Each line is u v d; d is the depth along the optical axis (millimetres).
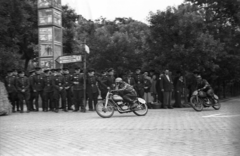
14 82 16562
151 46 20422
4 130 9859
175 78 19828
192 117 12781
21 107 16312
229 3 26703
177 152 6617
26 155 6586
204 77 26125
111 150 6898
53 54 18875
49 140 8109
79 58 16688
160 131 9242
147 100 18453
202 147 7043
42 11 18969
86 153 6664
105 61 32188
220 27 26297
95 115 14242
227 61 26219
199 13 21766
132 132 9125
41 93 17219
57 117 13508
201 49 19078
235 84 40125
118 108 13555
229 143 7344
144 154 6492
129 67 31469
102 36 33281
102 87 17562
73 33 34531
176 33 19688
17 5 17984
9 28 18406
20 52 31391
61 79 16641
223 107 17766
